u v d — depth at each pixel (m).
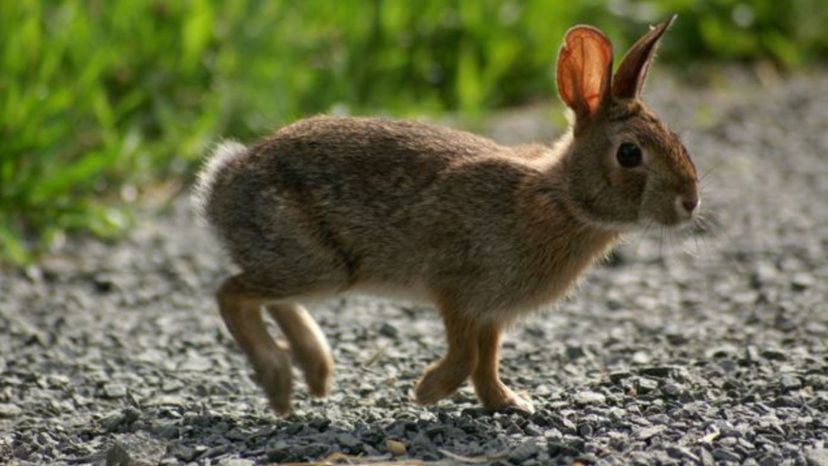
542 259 10.13
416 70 18.05
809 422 9.59
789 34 20.95
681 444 9.22
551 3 18.73
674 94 19.55
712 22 20.53
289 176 10.33
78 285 13.70
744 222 15.54
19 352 12.01
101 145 15.79
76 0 16.27
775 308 12.97
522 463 8.96
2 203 14.49
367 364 11.77
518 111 18.34
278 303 10.55
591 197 9.89
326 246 10.36
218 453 9.38
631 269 14.36
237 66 16.72
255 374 10.46
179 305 13.31
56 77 15.81
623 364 11.62
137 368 11.70
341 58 17.55
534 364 11.72
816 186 16.67
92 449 9.67
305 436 9.65
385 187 10.23
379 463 9.03
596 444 9.24
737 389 10.52
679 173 9.70
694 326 12.62
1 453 9.65
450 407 10.51
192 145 15.95
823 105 19.30
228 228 10.50
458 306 10.19
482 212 10.05
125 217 14.94
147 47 16.53
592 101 10.05
